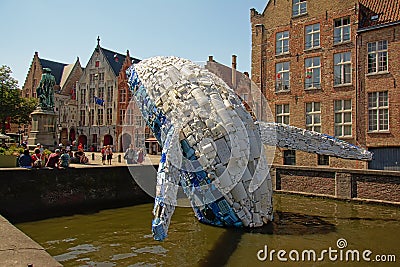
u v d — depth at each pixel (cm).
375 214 1271
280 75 2592
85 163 2169
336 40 2358
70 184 1506
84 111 5200
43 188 1420
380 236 949
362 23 2291
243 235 916
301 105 2475
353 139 2239
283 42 2602
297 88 2497
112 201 1647
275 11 2642
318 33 2439
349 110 2278
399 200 1417
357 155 1159
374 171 1490
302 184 1734
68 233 1037
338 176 1597
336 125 2331
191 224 1059
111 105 4953
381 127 2155
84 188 1552
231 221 956
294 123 2498
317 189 1681
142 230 1068
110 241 932
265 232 944
